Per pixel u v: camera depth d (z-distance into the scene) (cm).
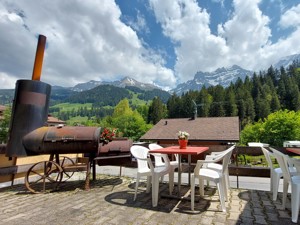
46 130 370
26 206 283
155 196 287
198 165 274
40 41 444
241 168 396
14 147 362
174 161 422
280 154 268
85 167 423
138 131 3881
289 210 269
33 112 380
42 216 244
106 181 455
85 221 229
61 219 235
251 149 443
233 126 1508
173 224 222
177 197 315
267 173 382
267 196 335
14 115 375
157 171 306
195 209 272
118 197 329
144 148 369
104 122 4869
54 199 317
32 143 359
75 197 329
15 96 386
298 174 257
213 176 274
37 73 434
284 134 2977
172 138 1521
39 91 393
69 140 362
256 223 226
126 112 5181
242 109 4816
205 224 223
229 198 324
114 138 476
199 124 1678
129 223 224
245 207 280
